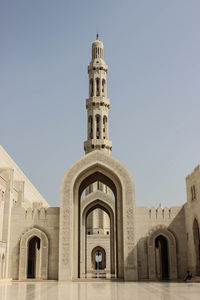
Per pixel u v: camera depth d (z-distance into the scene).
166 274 58.03
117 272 51.59
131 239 49.25
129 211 50.44
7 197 50.56
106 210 72.69
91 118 83.25
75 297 23.33
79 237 53.19
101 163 52.25
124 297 23.22
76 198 52.75
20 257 49.12
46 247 49.69
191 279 44.09
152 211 51.56
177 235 50.88
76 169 52.03
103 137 82.31
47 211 51.75
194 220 47.56
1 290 29.84
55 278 48.88
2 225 49.25
